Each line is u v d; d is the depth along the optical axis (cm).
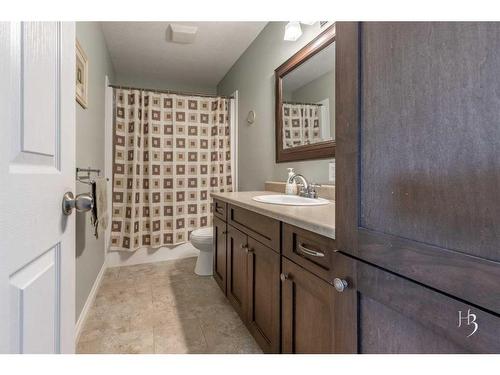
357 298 67
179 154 296
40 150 56
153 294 212
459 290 44
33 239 53
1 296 43
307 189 170
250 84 274
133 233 273
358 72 65
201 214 305
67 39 72
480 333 41
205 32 249
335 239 76
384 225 58
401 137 54
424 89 49
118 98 271
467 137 42
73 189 76
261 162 254
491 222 39
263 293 132
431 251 48
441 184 46
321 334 87
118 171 272
